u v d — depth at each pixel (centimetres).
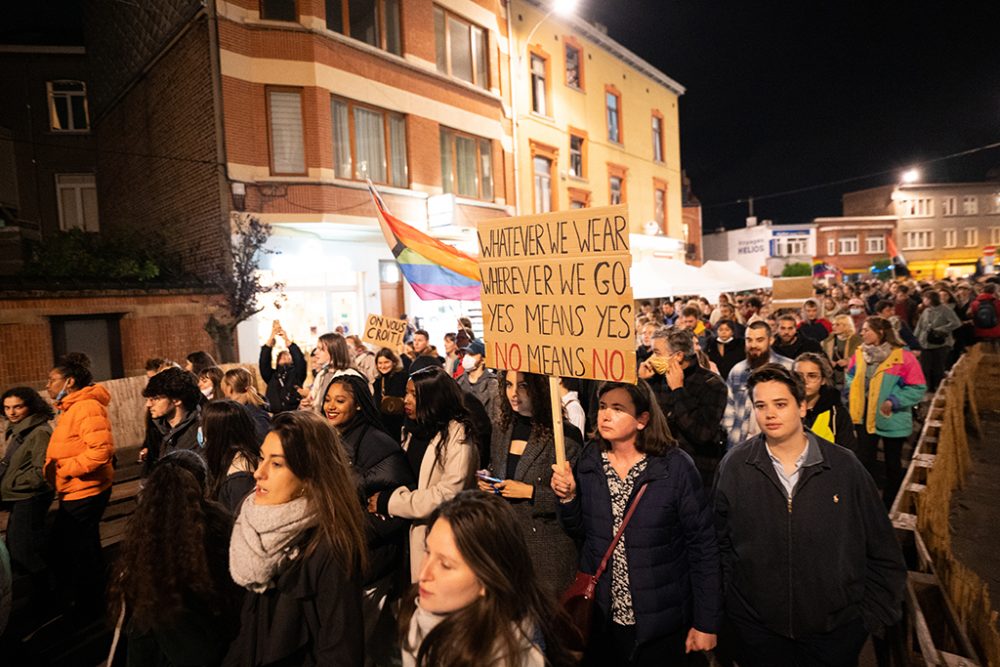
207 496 262
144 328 1125
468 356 646
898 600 242
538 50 1995
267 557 206
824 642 246
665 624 253
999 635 265
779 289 1585
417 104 1474
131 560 220
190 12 1232
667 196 2881
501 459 332
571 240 273
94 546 432
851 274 5216
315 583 213
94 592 430
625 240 254
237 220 1204
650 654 258
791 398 246
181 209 1369
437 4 1552
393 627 309
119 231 1499
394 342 697
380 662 307
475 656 161
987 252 3281
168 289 1154
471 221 1630
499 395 340
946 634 307
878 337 566
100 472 434
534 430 312
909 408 560
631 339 255
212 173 1230
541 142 1991
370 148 1382
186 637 217
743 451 264
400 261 725
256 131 1233
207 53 1212
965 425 954
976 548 519
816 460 246
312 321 1348
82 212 1970
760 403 250
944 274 5444
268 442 221
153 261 1287
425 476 327
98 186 1861
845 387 758
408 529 320
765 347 445
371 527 295
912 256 5450
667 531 258
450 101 1570
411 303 1561
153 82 1445
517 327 303
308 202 1254
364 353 865
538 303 291
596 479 273
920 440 588
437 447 325
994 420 995
